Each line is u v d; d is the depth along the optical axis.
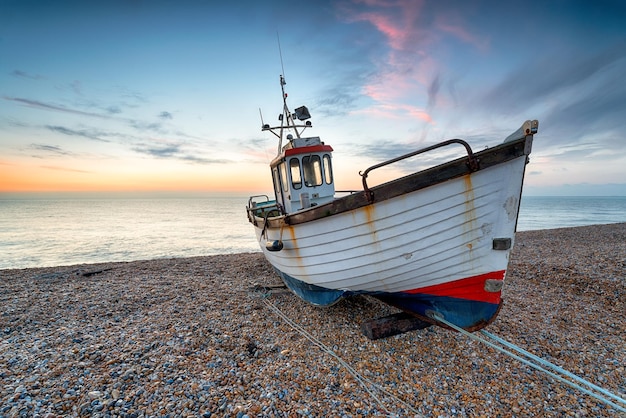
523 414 3.41
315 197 6.89
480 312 4.01
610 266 8.91
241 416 3.19
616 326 5.59
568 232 19.89
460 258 3.78
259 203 10.65
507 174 3.28
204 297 7.36
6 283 9.55
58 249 24.48
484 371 4.19
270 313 6.18
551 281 8.37
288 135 7.31
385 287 4.48
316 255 4.81
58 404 3.31
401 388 3.80
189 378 3.85
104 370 4.01
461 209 3.52
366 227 3.99
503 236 3.56
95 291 8.20
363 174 3.70
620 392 3.80
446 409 3.45
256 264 12.07
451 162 3.36
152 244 27.53
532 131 3.06
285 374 3.98
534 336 5.20
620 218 50.12
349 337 5.04
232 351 4.60
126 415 3.16
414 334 5.09
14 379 3.78
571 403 3.59
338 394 3.64
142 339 4.94
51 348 4.68
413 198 3.61
